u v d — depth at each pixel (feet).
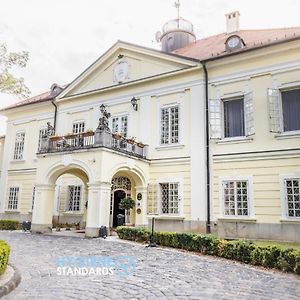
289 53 48.29
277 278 23.79
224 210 49.67
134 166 54.44
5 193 77.97
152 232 41.47
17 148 79.30
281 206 45.29
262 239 45.75
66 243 41.39
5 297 17.87
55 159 54.54
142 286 20.75
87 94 67.97
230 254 31.65
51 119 74.43
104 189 48.39
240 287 20.85
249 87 51.03
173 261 30.01
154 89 60.29
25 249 35.78
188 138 55.01
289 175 45.52
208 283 21.77
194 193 52.47
